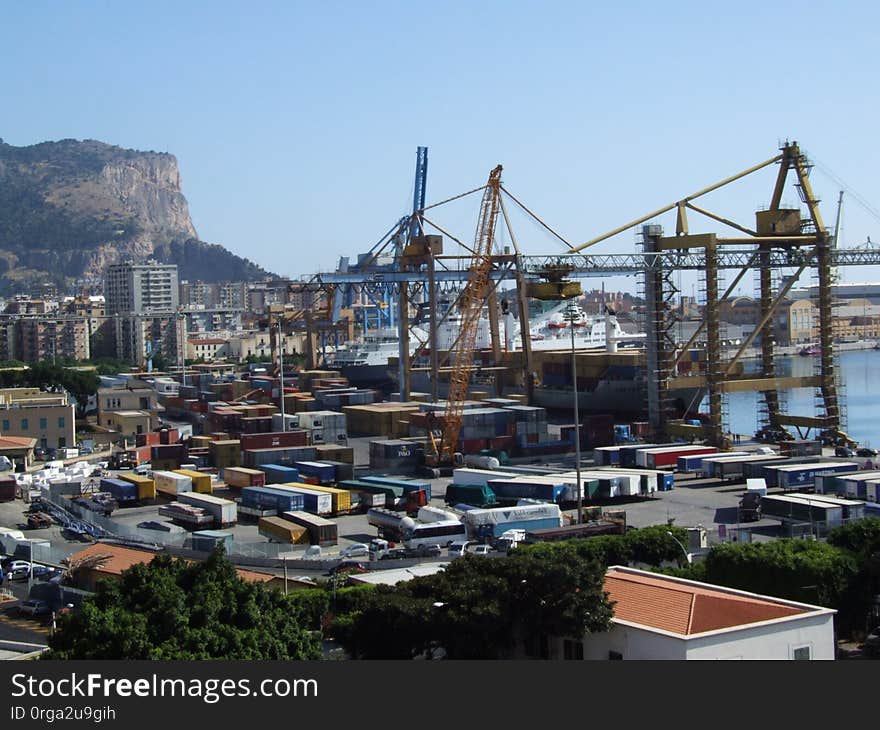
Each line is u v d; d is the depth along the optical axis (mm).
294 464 160125
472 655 64375
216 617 60500
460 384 180250
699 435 178375
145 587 60594
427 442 173125
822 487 133625
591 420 186250
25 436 199750
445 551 113250
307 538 119562
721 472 152375
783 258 185750
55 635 58844
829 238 184250
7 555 117438
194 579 63094
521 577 65250
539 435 183625
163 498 150875
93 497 145250
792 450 163750
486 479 142875
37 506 147875
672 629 58906
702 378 184375
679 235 185500
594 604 61906
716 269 178125
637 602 63312
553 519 120125
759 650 58531
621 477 137500
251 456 162000
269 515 135125
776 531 117125
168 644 56906
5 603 97250
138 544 117812
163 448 173375
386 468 170625
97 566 94938
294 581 92000
